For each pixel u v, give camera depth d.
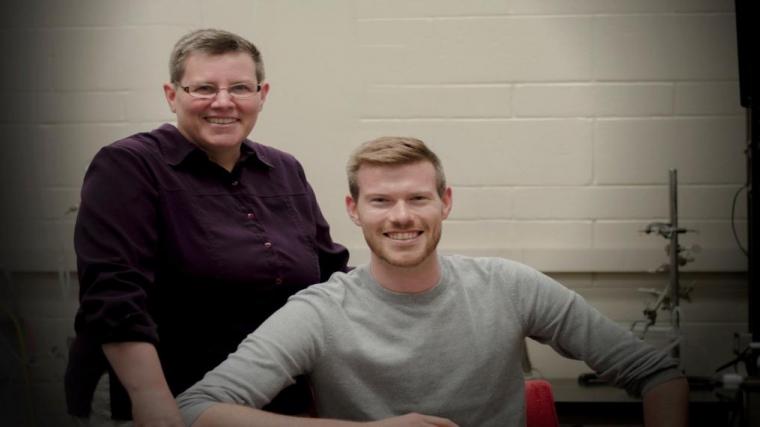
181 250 1.58
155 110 2.87
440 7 2.83
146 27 2.85
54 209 2.88
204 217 1.62
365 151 1.53
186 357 1.64
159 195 1.58
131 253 1.50
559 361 2.86
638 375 1.54
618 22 2.81
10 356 2.75
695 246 2.72
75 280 2.88
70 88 2.87
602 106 2.84
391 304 1.54
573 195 2.86
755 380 1.62
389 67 2.86
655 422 1.49
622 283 2.88
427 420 1.41
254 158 1.75
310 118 2.88
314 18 2.85
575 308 1.60
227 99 1.60
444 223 2.89
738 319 2.84
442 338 1.52
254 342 1.48
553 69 2.83
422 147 1.52
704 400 2.22
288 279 1.69
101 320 1.41
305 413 1.76
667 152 2.84
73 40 2.85
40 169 2.88
